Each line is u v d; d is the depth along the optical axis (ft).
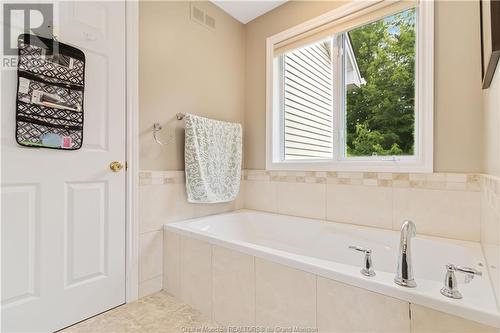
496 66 3.09
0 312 3.85
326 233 6.06
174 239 5.65
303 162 6.95
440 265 4.52
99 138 4.95
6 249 3.90
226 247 4.60
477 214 4.62
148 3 5.80
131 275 5.38
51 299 4.33
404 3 5.42
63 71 4.45
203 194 6.49
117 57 5.23
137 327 4.53
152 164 5.81
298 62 7.63
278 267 3.91
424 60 5.15
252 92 8.18
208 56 7.18
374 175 5.77
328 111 6.86
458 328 2.55
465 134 4.75
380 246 5.24
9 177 3.92
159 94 5.98
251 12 7.82
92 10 4.87
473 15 4.70
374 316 3.06
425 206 5.14
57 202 4.41
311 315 3.57
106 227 5.04
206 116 7.09
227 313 4.56
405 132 5.76
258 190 7.91
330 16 6.53
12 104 3.95
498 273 2.68
